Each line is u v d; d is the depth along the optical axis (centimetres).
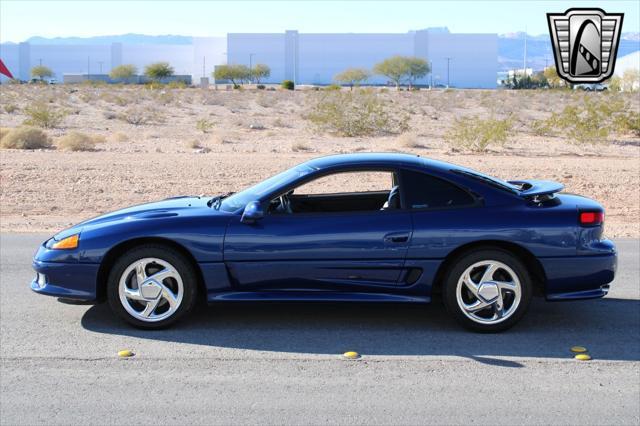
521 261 684
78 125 3603
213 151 2552
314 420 492
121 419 492
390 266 671
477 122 2850
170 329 690
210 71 18012
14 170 1950
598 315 754
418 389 549
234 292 678
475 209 676
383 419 494
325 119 3347
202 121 3509
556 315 753
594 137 2833
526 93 7588
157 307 688
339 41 15988
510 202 680
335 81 14000
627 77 9769
